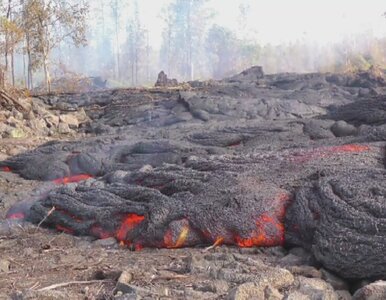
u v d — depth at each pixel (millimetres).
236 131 11977
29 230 7246
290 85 26688
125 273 4812
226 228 5770
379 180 5547
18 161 12312
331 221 4996
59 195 7512
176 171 7398
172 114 20391
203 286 4508
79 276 5113
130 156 11195
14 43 26484
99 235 6715
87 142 12719
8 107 20828
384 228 4586
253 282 4246
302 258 5207
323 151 7242
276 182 6203
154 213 6160
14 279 5109
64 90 33281
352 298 4281
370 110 11383
